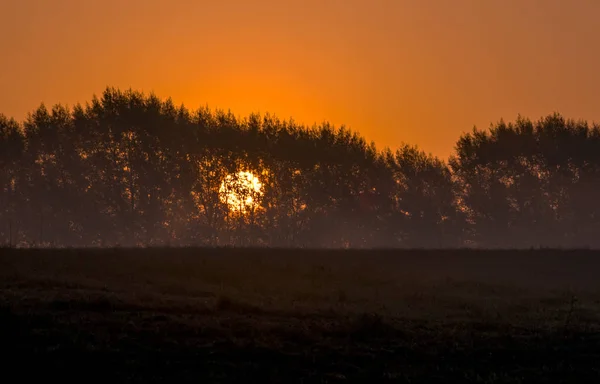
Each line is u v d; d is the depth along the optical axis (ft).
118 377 125.59
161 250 297.33
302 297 224.94
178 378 126.11
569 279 284.20
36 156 501.15
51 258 263.08
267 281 252.42
